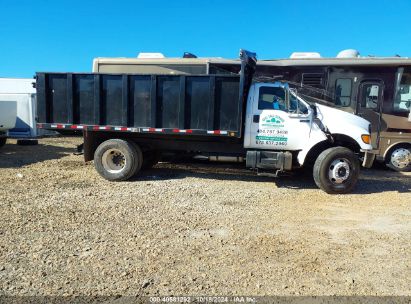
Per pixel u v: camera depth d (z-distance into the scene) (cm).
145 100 866
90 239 494
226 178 950
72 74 881
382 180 975
